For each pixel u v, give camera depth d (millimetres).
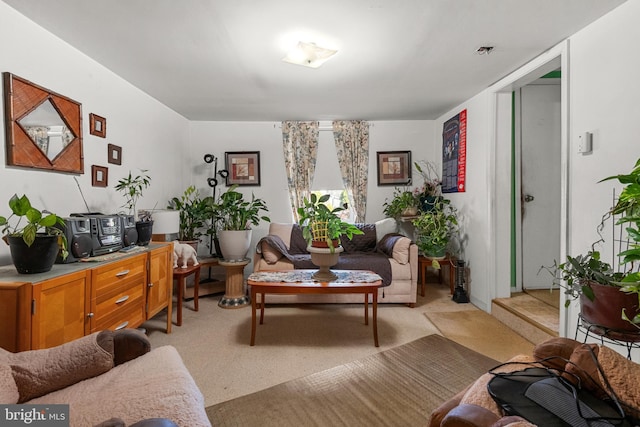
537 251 3324
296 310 3199
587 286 1441
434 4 1784
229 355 2250
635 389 892
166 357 1270
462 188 3609
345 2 1760
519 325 2607
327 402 1704
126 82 2891
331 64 2562
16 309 1316
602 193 1917
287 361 2160
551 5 1798
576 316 2094
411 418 1570
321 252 2508
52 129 2061
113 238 2082
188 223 3693
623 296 1343
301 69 2650
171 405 959
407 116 4191
